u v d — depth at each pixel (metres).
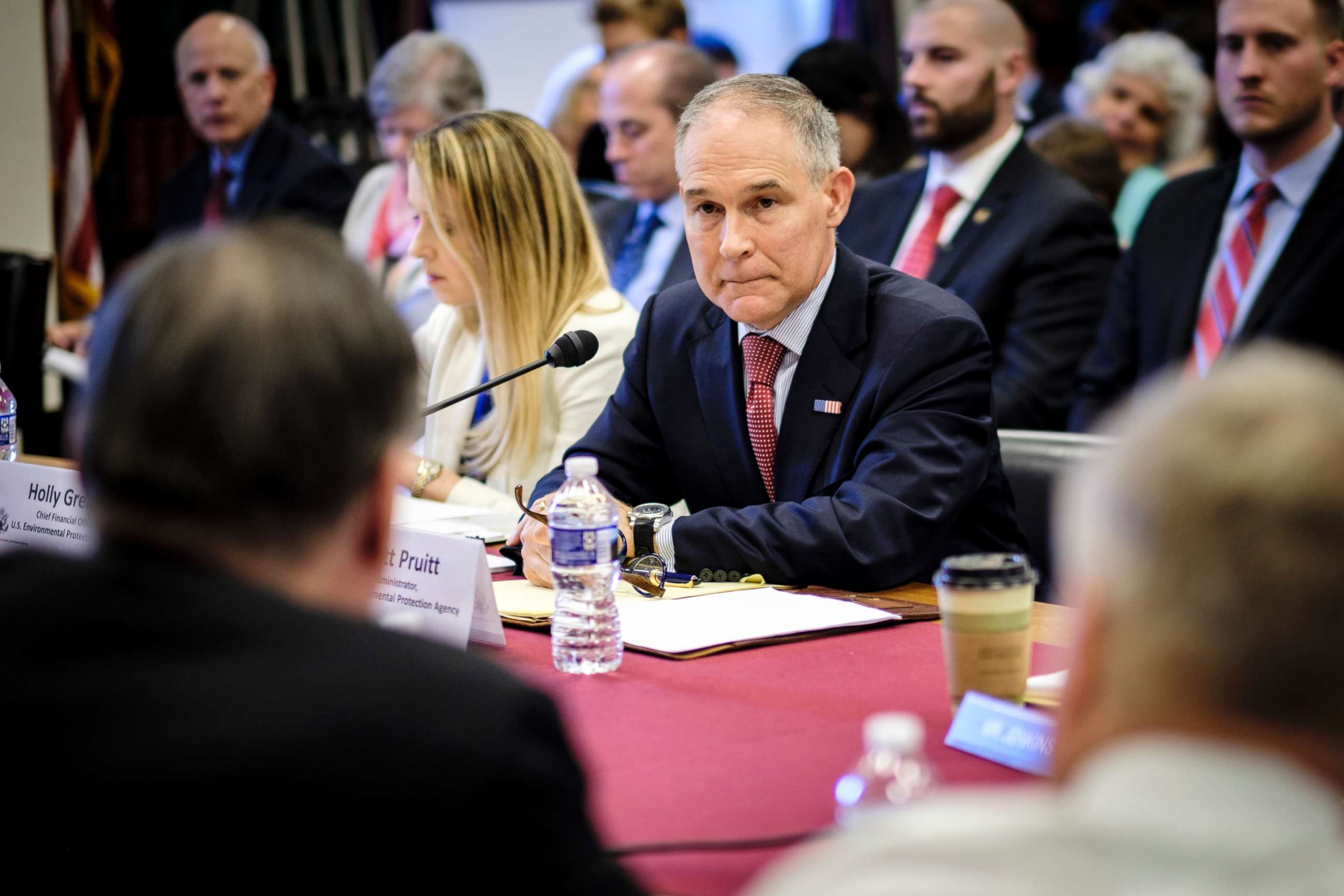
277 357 1.94
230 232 2.06
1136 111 12.62
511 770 1.82
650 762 3.04
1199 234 8.49
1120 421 1.53
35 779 1.85
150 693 1.86
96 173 13.95
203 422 1.93
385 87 11.74
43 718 1.87
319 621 1.93
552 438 6.81
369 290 2.07
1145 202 12.15
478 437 6.98
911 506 4.89
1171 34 13.34
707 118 5.20
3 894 1.88
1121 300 8.73
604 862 1.87
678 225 10.43
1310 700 1.34
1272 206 8.27
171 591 1.93
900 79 16.97
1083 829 1.38
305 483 1.96
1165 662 1.38
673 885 2.42
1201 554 1.35
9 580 2.05
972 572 3.23
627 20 12.56
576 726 3.32
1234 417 1.38
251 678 1.86
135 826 1.80
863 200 9.70
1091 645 1.53
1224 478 1.35
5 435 6.32
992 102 9.02
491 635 4.07
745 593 4.62
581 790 1.92
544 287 6.71
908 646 4.01
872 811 2.38
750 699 3.50
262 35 14.31
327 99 14.20
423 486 6.67
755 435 5.48
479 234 6.59
